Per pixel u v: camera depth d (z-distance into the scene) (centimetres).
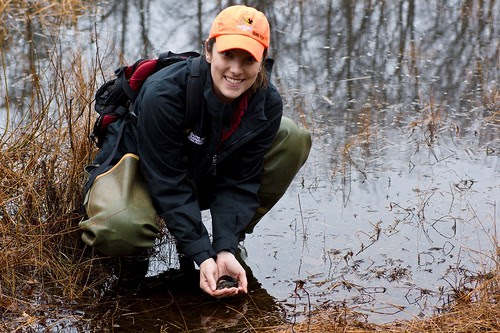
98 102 354
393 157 482
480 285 340
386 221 411
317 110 544
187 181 342
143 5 741
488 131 512
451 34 697
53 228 365
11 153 384
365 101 559
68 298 340
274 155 363
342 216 417
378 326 318
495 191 438
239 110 329
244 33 308
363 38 687
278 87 579
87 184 346
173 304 342
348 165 473
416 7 768
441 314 326
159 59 339
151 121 324
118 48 627
